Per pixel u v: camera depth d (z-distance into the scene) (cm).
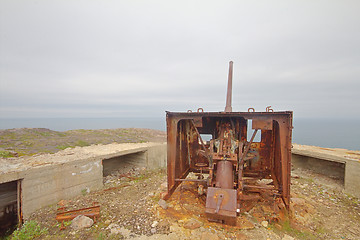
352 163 544
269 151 519
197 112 430
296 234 352
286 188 387
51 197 489
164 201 438
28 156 599
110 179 674
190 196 494
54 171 494
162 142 959
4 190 452
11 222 461
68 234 346
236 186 459
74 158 565
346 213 446
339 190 573
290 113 371
